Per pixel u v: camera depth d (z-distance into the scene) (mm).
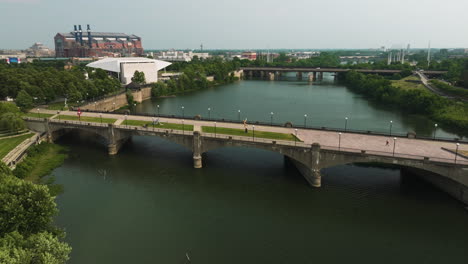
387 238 62812
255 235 63875
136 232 64750
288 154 83312
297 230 65438
